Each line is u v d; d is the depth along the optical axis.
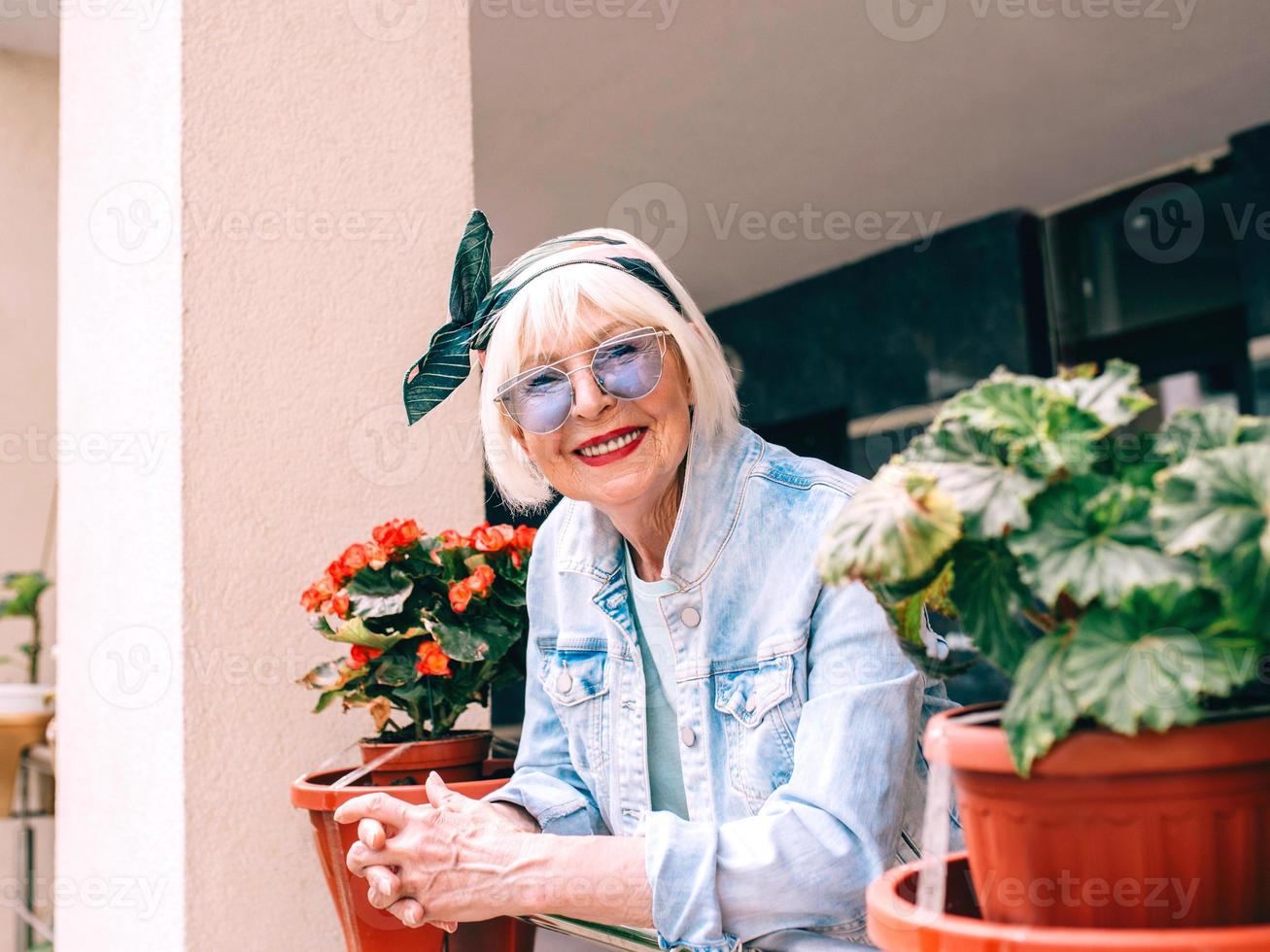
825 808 1.01
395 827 1.15
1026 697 0.62
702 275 7.25
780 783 1.15
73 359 1.99
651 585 1.26
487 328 1.30
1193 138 5.32
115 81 1.82
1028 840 0.63
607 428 1.18
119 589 1.74
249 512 1.62
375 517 1.73
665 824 1.05
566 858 1.06
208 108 1.63
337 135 1.74
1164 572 0.59
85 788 1.86
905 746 1.05
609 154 4.95
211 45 1.64
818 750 1.04
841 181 5.56
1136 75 4.58
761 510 1.18
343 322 1.72
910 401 6.86
